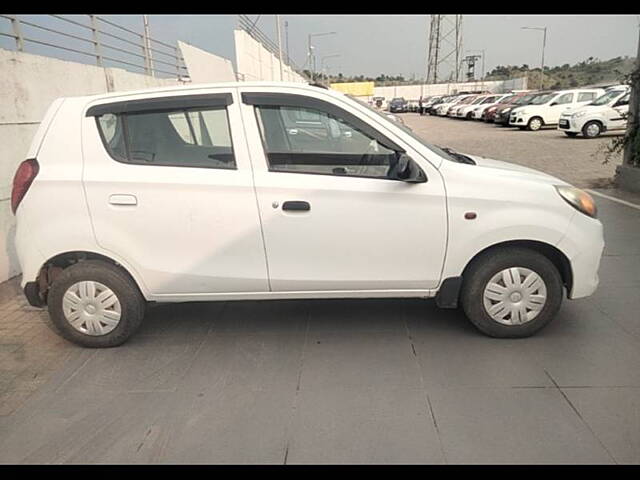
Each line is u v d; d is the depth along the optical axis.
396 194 2.98
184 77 12.30
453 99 38.66
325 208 2.99
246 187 2.98
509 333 3.21
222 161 3.04
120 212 3.04
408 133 3.06
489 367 2.90
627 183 7.79
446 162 3.05
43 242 3.08
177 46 11.80
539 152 13.07
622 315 3.49
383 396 2.66
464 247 3.04
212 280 3.13
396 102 52.41
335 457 2.24
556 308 3.16
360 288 3.16
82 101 3.10
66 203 3.04
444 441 2.31
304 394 2.71
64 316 3.26
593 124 16.23
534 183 3.07
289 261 3.09
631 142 7.84
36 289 3.22
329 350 3.17
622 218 6.09
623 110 16.11
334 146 3.03
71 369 3.06
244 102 3.04
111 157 3.05
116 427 2.49
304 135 3.03
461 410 2.52
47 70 5.47
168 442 2.38
